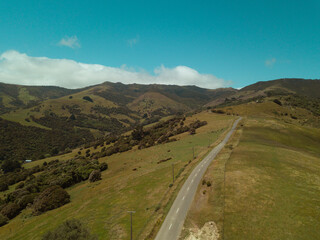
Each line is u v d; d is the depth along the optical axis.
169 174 59.50
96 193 60.81
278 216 29.02
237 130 97.69
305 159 54.56
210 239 26.89
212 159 60.34
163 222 32.69
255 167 47.00
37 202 60.97
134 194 50.69
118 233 33.44
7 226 51.91
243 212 30.95
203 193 39.75
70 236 25.23
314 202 31.95
